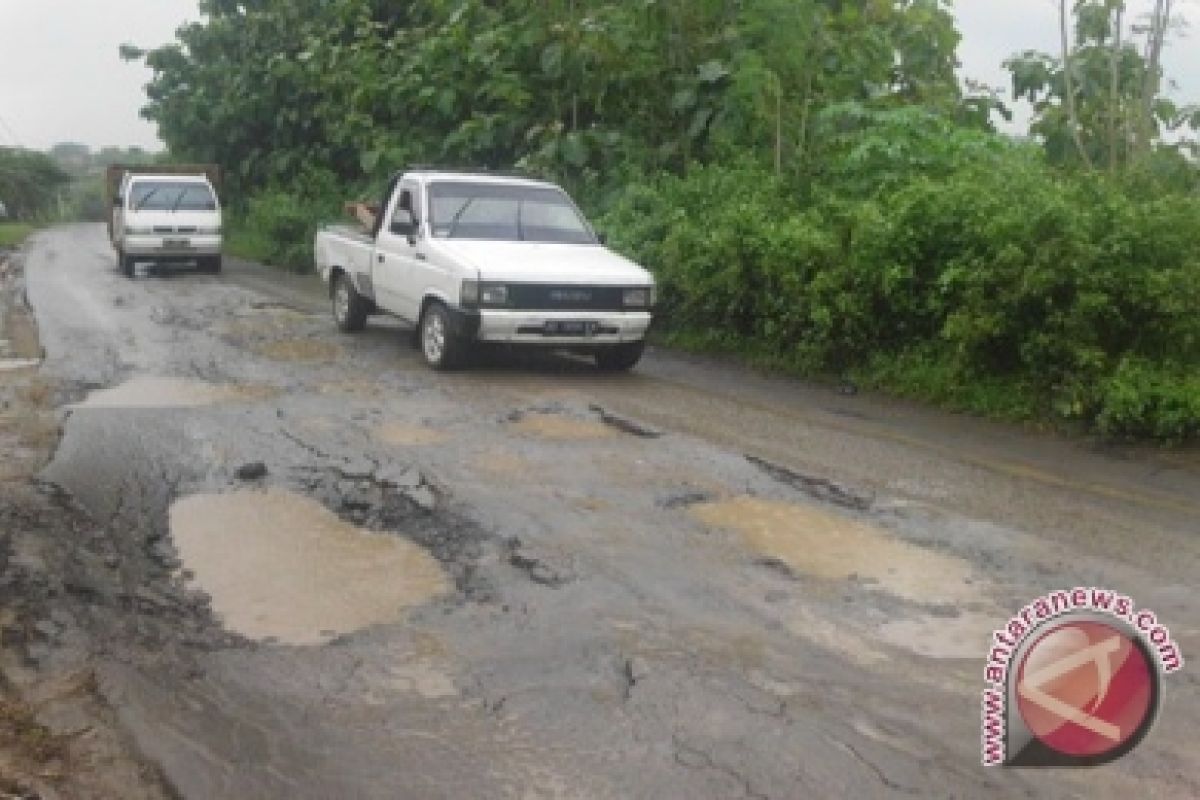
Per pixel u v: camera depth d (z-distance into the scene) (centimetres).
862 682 434
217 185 2561
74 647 473
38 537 597
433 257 1064
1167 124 1305
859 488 696
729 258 1132
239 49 3095
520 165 1667
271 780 372
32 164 7675
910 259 988
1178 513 657
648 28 1584
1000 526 626
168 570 554
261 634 482
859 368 1045
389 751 387
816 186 1274
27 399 928
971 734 395
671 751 383
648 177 1551
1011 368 945
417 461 736
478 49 1794
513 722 404
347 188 2527
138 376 1034
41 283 1966
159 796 368
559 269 1027
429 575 544
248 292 1823
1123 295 846
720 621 490
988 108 1641
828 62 1541
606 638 471
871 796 358
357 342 1244
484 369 1086
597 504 651
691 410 921
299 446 774
